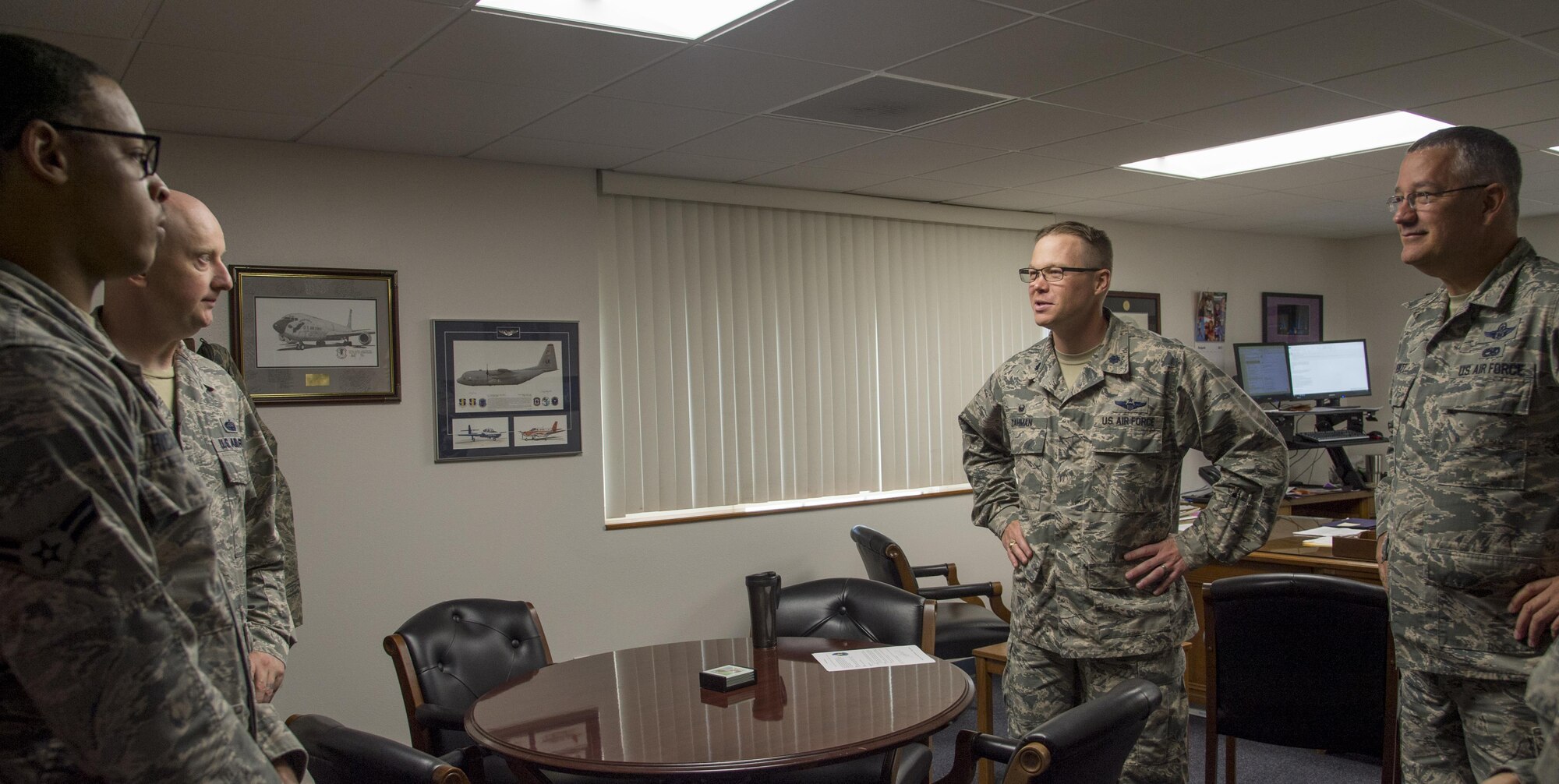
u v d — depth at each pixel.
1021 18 2.70
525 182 4.27
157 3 2.43
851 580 3.21
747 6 2.61
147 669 0.80
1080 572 2.18
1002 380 2.44
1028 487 2.31
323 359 3.81
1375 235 7.38
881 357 5.37
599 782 2.48
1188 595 2.22
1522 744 1.71
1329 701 2.56
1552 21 2.81
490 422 4.14
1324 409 6.34
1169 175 4.90
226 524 1.74
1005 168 4.62
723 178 4.70
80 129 0.88
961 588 4.36
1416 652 1.84
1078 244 2.20
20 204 0.87
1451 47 3.03
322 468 3.81
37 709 0.81
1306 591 2.56
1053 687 2.25
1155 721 2.14
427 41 2.74
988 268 5.83
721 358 4.81
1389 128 4.24
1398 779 2.81
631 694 2.36
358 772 1.80
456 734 2.78
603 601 4.41
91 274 0.94
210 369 1.88
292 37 2.68
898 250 5.46
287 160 3.77
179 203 1.71
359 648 3.87
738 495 4.86
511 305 4.21
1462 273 1.80
